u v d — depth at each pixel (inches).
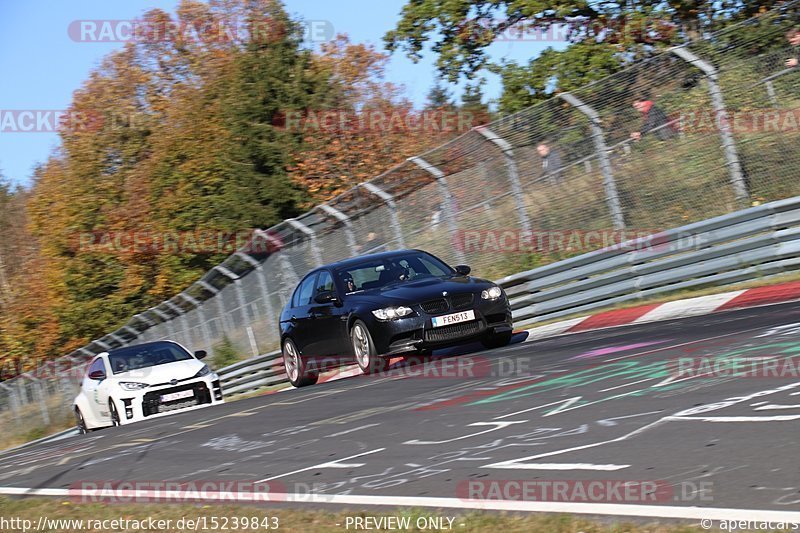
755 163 1118.4
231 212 2878.9
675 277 1104.8
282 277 1622.8
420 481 465.7
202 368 1225.4
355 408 755.4
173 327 2102.6
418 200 1398.9
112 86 3932.1
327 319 1067.9
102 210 3472.0
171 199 2989.7
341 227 1508.4
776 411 467.2
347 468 527.8
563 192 1259.8
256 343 1738.4
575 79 1902.1
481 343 1116.5
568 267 1207.6
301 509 447.5
